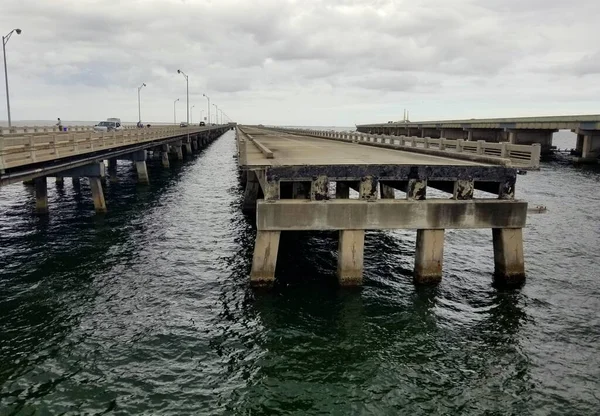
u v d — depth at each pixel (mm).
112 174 39250
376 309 12625
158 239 20688
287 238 20328
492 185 14984
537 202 31250
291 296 13398
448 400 8930
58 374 9656
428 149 21625
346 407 8672
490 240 20547
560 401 8938
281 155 19859
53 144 18719
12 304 13172
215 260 17578
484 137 84500
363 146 30422
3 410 8484
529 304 13141
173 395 9008
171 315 12516
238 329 11617
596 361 10344
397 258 17375
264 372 9766
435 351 10648
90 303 13320
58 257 17719
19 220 24266
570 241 20750
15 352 10508
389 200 13203
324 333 11359
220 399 8898
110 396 8961
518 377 9703
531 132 72875
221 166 58156
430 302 13086
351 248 13211
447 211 13258
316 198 13117
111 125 68938
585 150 58469
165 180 42594
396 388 9266
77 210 27219
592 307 13109
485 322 12055
